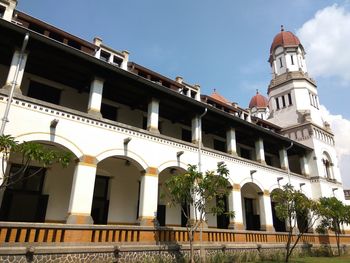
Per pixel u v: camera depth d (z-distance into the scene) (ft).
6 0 50.85
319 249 77.77
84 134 45.14
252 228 79.66
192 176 41.60
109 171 57.98
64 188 51.55
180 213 66.23
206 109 62.28
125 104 62.69
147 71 66.49
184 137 71.61
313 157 94.53
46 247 35.63
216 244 54.54
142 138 52.13
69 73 51.26
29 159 28.12
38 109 41.63
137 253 43.47
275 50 121.80
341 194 99.40
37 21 53.36
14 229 34.27
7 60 48.32
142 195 49.32
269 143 85.81
